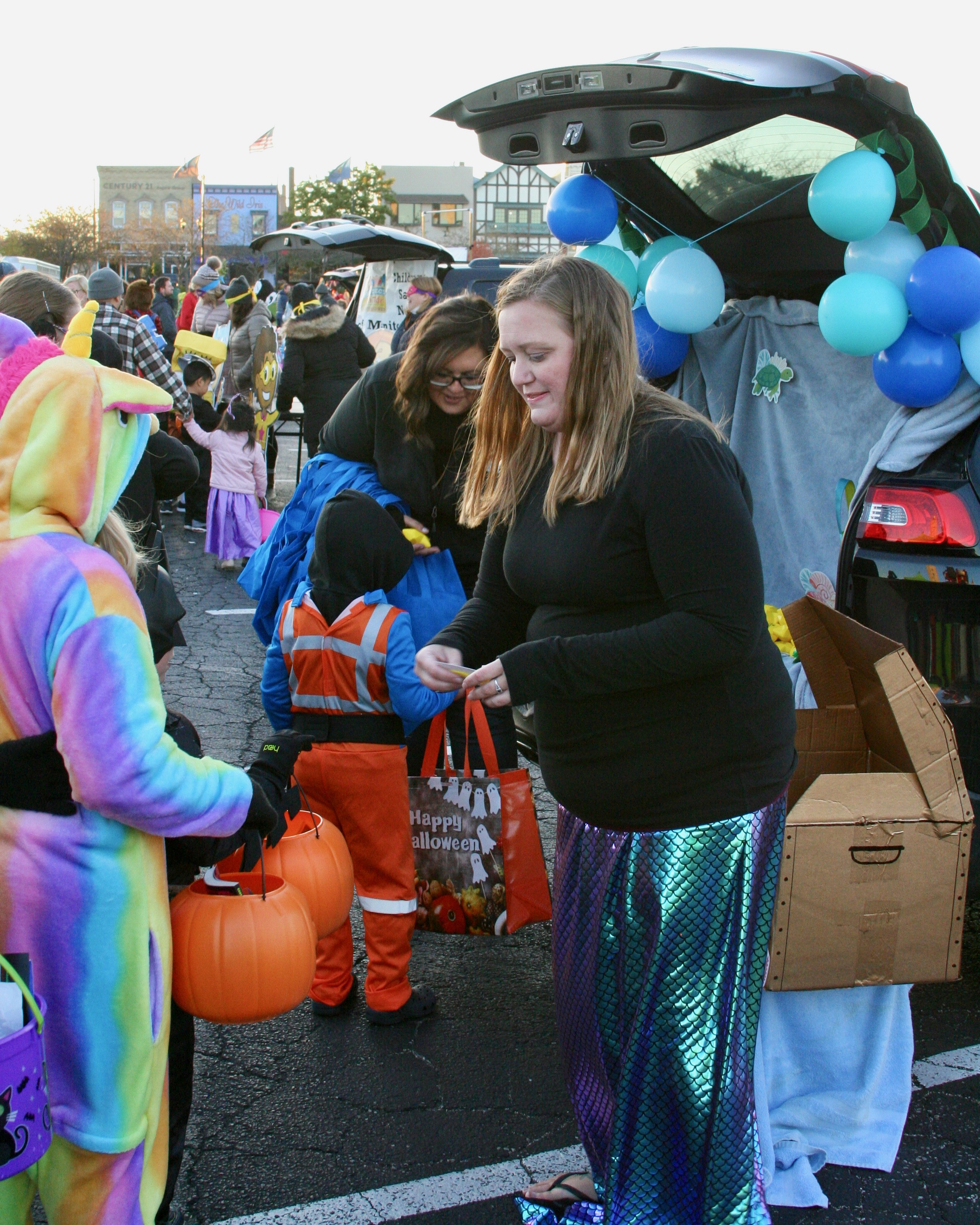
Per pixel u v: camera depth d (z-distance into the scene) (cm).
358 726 298
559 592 204
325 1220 240
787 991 244
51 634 164
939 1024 317
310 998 327
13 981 159
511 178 6875
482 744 310
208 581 838
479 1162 260
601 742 206
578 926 216
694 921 205
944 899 247
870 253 331
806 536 396
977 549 323
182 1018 219
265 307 1091
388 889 308
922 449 332
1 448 171
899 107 299
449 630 233
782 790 212
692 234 410
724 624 189
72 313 365
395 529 306
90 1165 175
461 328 314
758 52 299
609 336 192
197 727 534
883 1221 240
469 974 347
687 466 190
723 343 412
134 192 8456
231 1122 272
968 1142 267
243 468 856
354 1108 279
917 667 251
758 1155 224
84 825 169
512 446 218
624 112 306
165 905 181
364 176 5294
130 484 360
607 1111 220
